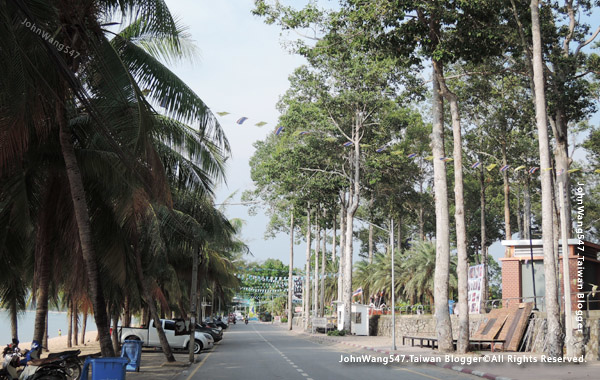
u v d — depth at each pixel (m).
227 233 32.59
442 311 30.81
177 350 34.12
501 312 35.59
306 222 79.44
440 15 27.94
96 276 16.11
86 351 38.62
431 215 73.81
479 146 49.03
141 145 14.97
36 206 19.06
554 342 24.97
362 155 55.03
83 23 14.24
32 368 14.82
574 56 34.09
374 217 67.94
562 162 34.88
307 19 37.59
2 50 10.95
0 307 24.16
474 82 44.38
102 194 19.19
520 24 29.48
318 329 63.19
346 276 53.84
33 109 13.98
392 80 47.75
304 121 50.72
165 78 16.31
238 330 80.56
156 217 24.72
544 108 26.34
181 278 43.47
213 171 19.88
